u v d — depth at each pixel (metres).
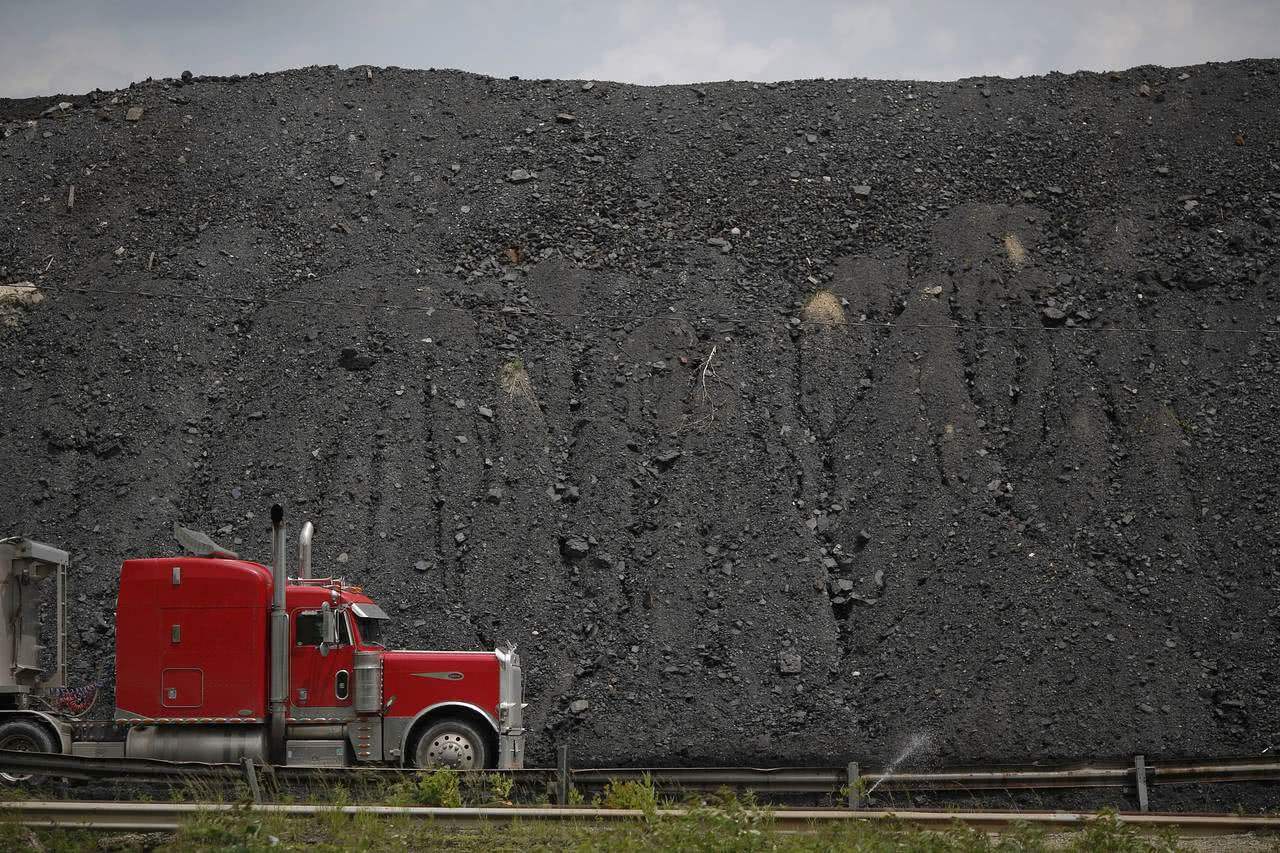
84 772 22.05
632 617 34.62
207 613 25.62
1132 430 39.69
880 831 18.73
